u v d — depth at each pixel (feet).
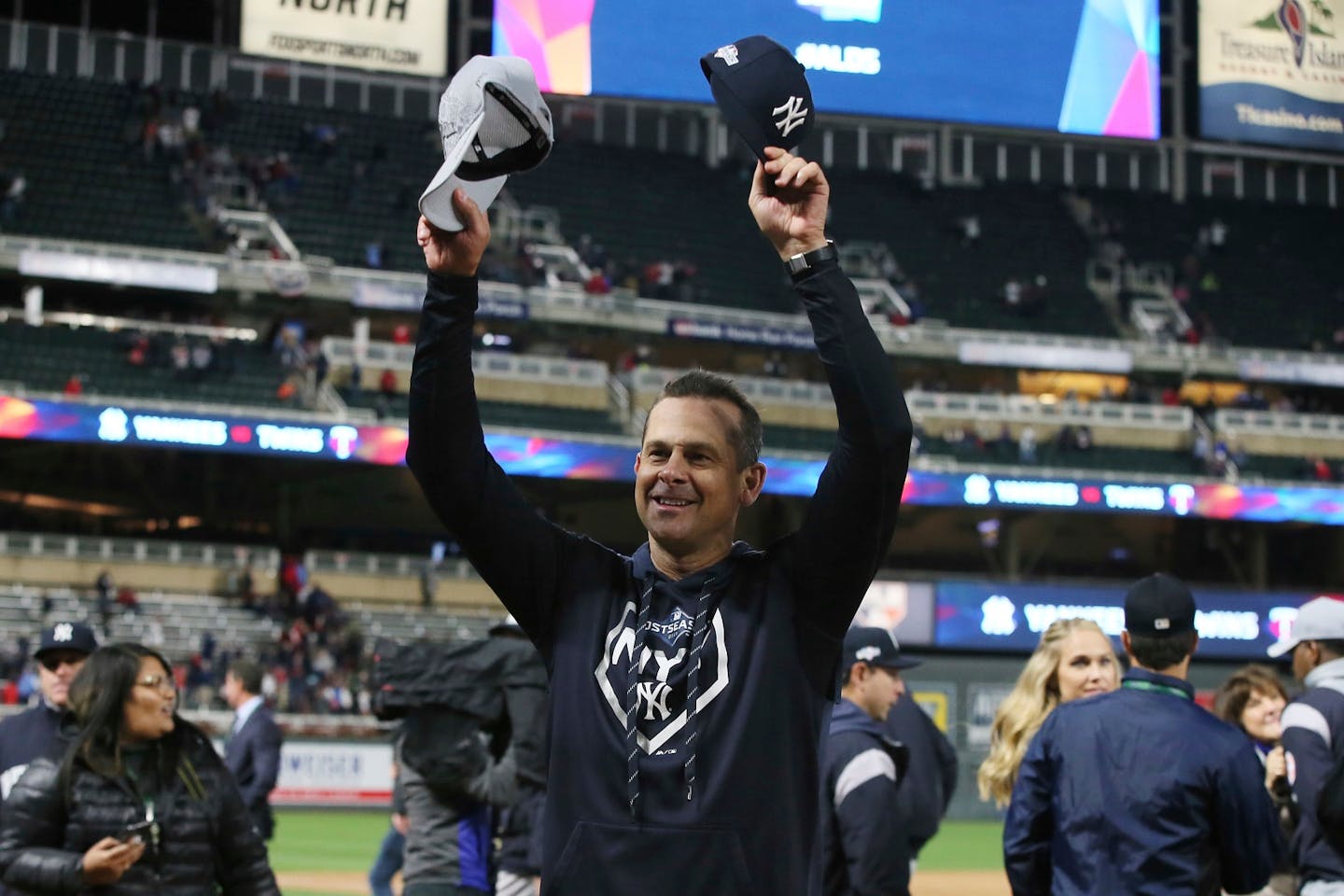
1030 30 107.34
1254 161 161.68
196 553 114.93
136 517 127.24
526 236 136.77
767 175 9.84
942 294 142.92
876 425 9.56
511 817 24.17
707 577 10.14
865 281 140.05
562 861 9.72
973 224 149.79
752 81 9.76
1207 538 140.46
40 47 140.36
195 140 133.59
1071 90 107.96
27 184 125.90
